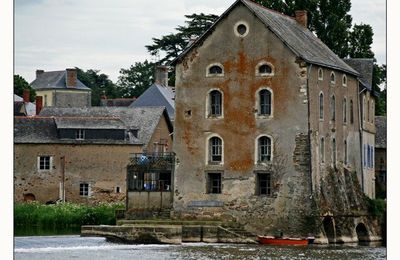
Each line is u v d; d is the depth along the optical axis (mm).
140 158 84062
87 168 107812
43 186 106750
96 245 72750
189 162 79875
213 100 79625
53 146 107125
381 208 86125
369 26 110250
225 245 74188
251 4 80000
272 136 77688
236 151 78625
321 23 107875
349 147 86062
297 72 77062
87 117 110188
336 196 80688
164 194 81812
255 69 78188
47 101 169250
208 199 79188
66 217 91125
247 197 78125
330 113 81625
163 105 131750
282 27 81125
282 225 76938
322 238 76688
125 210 83250
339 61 86562
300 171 76875
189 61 80000
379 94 115438
